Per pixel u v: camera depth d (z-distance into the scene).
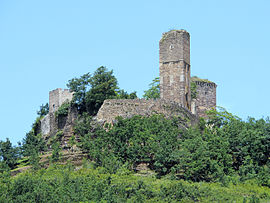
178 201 94.38
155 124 114.56
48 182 99.31
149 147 108.69
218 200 95.06
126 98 131.62
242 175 107.06
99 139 113.38
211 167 104.69
